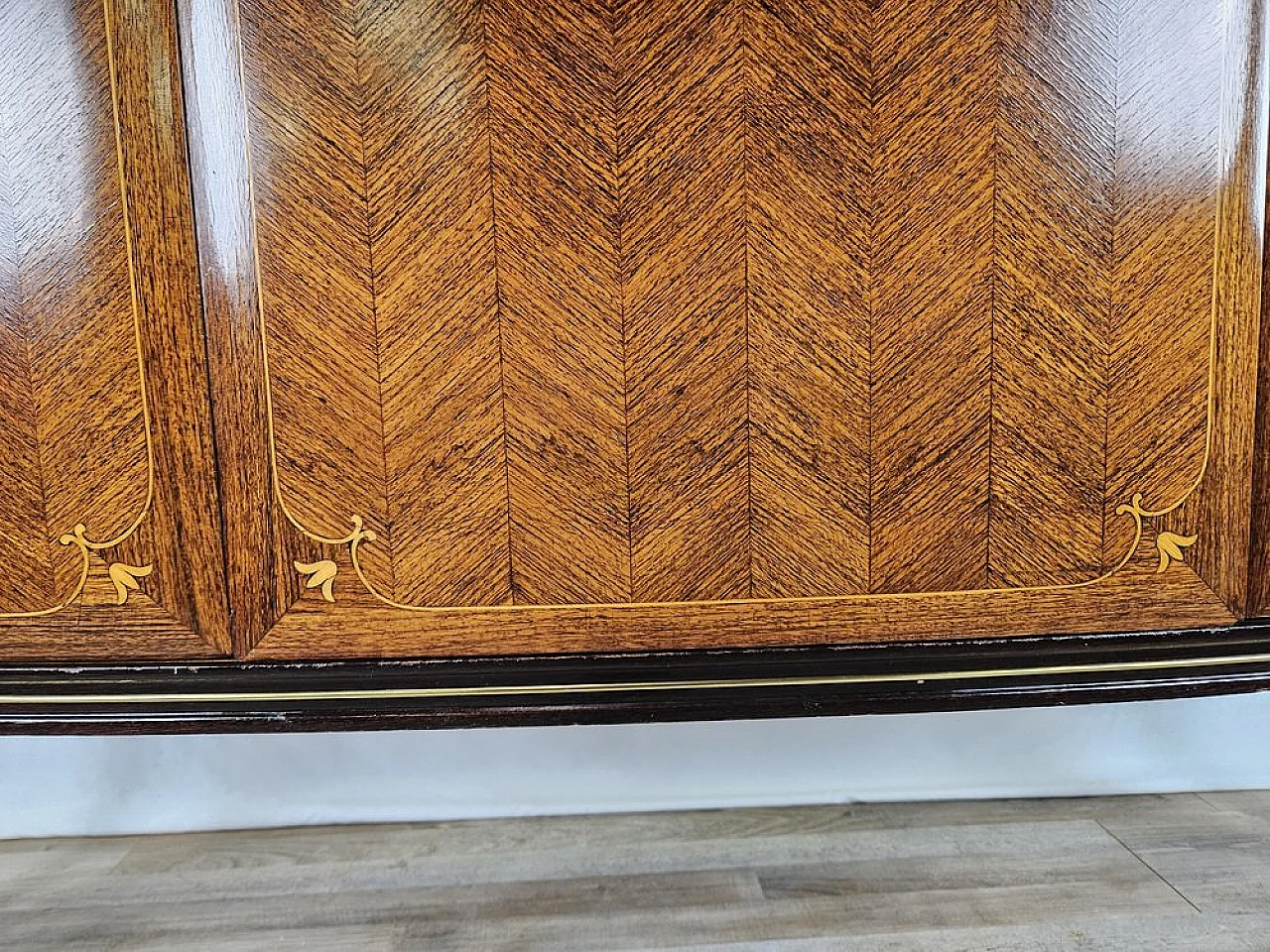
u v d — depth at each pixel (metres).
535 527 0.70
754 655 0.70
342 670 0.70
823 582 0.70
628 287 0.68
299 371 0.68
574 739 1.10
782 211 0.67
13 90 0.66
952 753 1.11
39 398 0.69
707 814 1.08
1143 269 0.69
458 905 0.89
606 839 1.02
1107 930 0.83
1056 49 0.67
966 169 0.68
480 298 0.68
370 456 0.69
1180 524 0.71
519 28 0.66
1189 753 1.12
